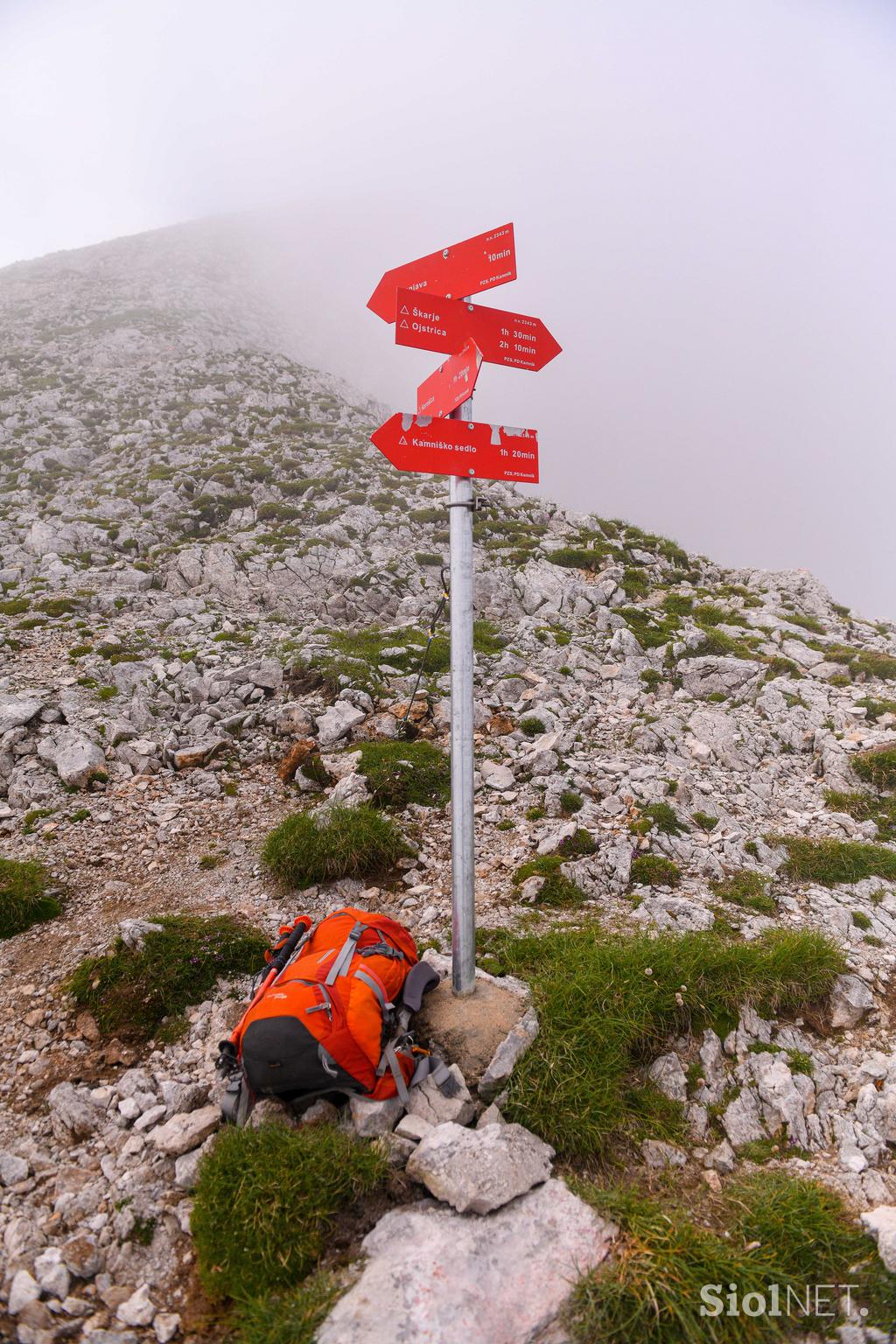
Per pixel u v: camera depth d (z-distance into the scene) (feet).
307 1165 12.75
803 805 31.07
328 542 67.51
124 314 206.49
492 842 26.61
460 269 16.85
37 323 193.16
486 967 18.69
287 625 51.98
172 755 32.22
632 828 26.81
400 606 56.13
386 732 34.42
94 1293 11.99
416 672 41.22
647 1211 12.27
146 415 130.21
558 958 18.01
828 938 19.90
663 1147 14.14
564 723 36.65
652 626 52.49
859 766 32.89
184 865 25.13
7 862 23.77
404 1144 13.39
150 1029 17.61
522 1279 11.15
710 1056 15.90
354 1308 10.72
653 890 23.54
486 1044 15.61
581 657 45.47
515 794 29.73
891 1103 14.89
